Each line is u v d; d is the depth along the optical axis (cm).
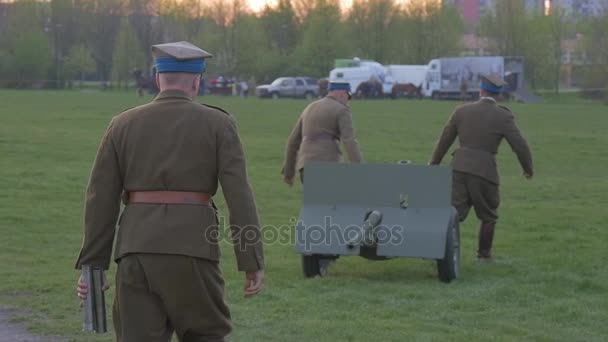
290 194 5756
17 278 3056
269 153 8569
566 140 11025
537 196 6097
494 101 3453
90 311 1577
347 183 3144
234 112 16000
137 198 1585
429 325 2516
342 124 3447
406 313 2662
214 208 1617
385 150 9175
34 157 7531
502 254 3731
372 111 17225
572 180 7175
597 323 2562
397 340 2336
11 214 4541
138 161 1583
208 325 1581
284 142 9894
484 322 2559
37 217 4503
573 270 3362
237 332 2408
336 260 3528
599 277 3216
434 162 3538
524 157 3434
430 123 13538
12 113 13700
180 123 1583
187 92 1623
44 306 2670
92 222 1585
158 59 1623
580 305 2772
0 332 2388
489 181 3412
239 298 2817
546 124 14300
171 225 1552
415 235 3056
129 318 1559
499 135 3425
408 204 3102
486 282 3120
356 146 3438
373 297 2867
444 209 3089
